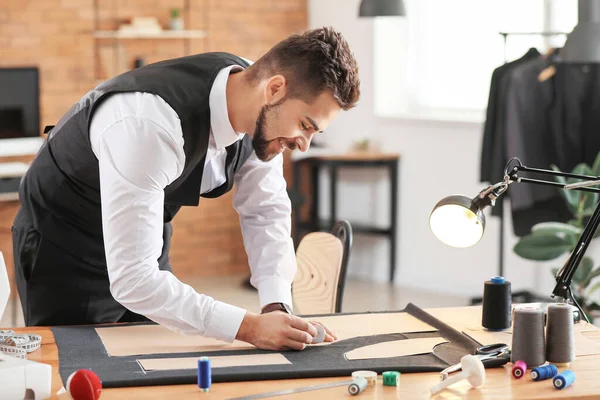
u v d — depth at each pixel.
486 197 2.53
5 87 6.52
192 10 7.45
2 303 2.42
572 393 2.16
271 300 2.81
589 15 4.72
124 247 2.37
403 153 7.20
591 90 5.60
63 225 2.81
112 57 7.11
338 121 7.68
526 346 2.32
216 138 2.54
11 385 2.04
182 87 2.46
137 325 2.74
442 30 7.14
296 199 7.18
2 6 6.72
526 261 6.41
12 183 6.38
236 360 2.36
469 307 2.97
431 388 2.14
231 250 7.74
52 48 6.92
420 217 7.13
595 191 2.59
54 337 2.58
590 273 4.88
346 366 2.30
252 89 2.45
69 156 2.66
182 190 2.62
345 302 6.60
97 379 2.03
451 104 7.17
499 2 6.79
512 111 5.77
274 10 7.76
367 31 7.42
